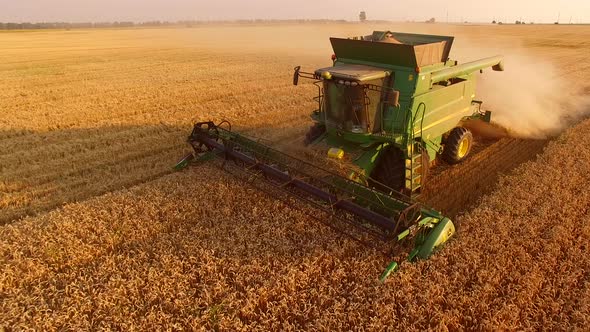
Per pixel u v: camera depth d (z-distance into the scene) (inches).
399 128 291.7
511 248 239.0
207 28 4608.8
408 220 225.6
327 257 234.8
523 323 193.0
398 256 232.5
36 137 465.7
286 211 283.7
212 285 213.6
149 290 211.2
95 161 390.3
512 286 209.9
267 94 692.1
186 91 725.9
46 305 199.2
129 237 258.8
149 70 1006.4
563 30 3097.9
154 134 474.6
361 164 291.1
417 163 299.3
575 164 363.3
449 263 232.4
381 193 243.0
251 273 224.5
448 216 288.4
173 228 267.6
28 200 314.3
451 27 3390.7
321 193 259.1
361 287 211.3
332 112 310.5
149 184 331.0
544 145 434.9
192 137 366.6
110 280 215.3
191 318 192.5
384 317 191.0
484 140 456.8
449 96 334.3
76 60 1237.1
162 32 3548.2
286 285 213.8
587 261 228.7
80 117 550.3
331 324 190.2
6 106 618.8
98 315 194.5
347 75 273.7
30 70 1014.4
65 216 279.4
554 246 241.8
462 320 195.2
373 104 291.3
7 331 187.8
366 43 298.2
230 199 301.1
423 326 188.5
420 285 210.2
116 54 1429.6
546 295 207.2
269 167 295.7
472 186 335.3
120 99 664.4
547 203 290.2
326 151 308.2
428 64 301.6
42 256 237.9
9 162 385.7
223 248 241.8
